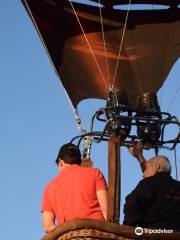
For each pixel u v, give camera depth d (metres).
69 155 7.04
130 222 6.67
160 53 10.78
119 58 10.66
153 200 6.77
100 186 6.84
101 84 10.43
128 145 8.04
